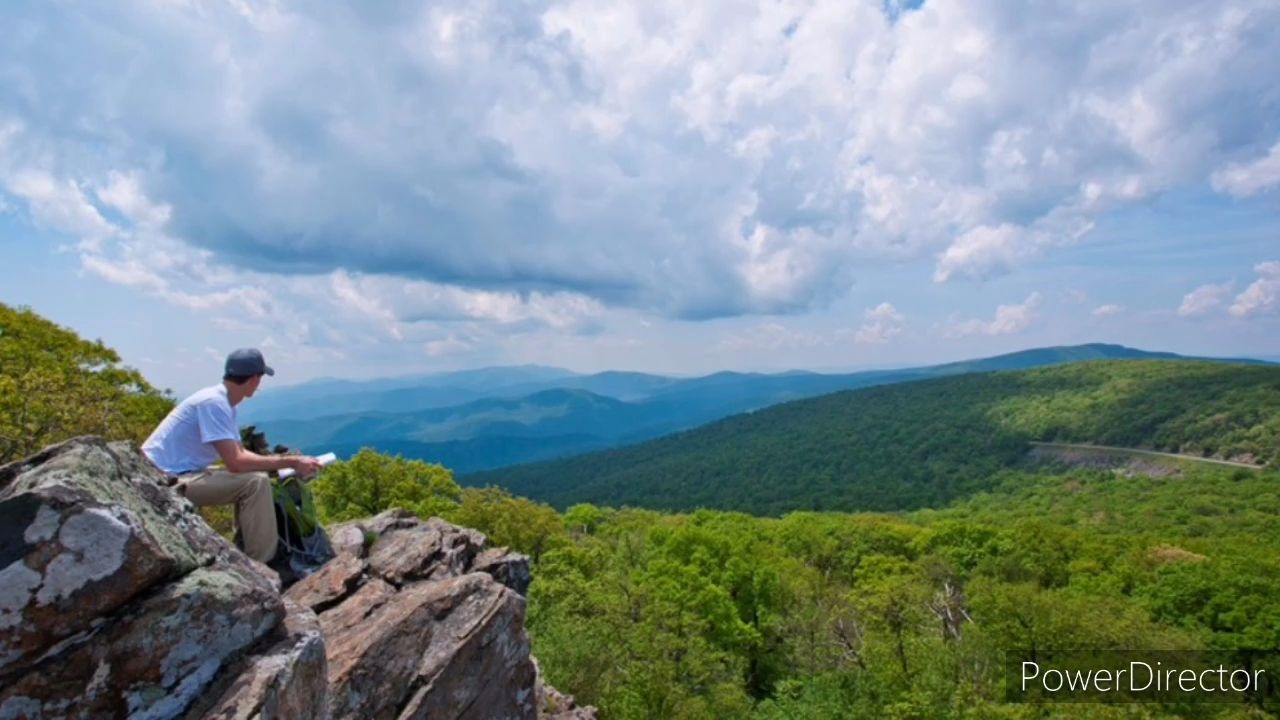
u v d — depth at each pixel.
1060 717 35.53
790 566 67.44
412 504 47.44
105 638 4.65
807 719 34.88
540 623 31.92
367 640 7.81
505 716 9.19
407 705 7.77
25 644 4.45
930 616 48.19
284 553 9.48
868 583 70.75
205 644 5.05
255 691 4.90
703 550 56.75
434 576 10.52
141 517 5.17
